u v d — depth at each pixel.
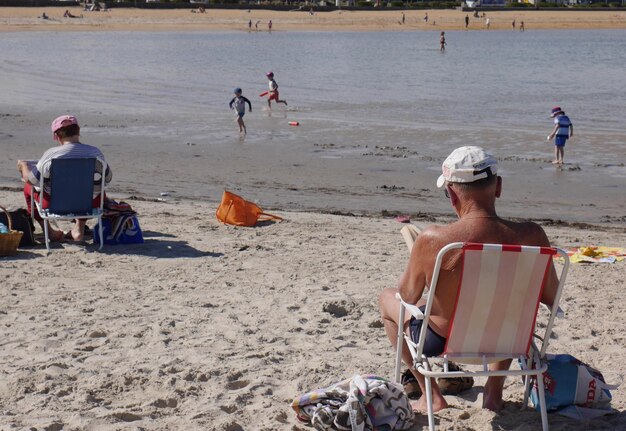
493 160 4.25
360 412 4.39
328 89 38.75
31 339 6.19
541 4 163.62
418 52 69.69
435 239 4.22
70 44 76.00
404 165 19.05
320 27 119.75
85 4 131.25
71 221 11.02
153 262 8.84
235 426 4.60
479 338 4.26
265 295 7.48
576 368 4.72
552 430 4.49
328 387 4.79
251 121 27.05
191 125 26.02
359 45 80.06
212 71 48.84
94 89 38.12
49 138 23.06
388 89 38.94
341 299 7.24
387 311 4.80
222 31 109.75
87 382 5.29
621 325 6.56
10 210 9.43
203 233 10.61
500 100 34.22
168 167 18.72
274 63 55.38
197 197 15.24
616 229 12.91
